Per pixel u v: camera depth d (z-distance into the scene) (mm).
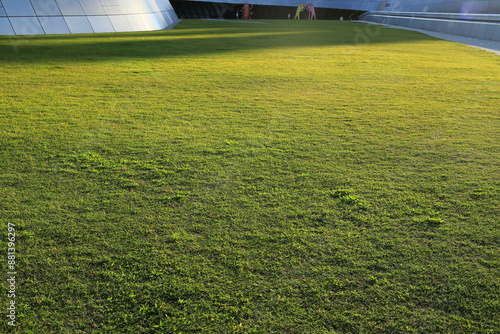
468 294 2076
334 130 4578
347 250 2430
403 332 1857
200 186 3223
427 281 2170
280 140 4242
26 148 3893
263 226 2680
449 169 3555
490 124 4816
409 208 2891
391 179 3355
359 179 3357
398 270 2256
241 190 3162
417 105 5680
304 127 4680
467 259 2340
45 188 3143
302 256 2381
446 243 2484
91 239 2527
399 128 4668
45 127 4504
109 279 2191
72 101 5621
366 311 1979
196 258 2359
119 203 2951
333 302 2035
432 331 1861
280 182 3299
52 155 3750
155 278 2203
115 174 3410
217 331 1869
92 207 2891
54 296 2068
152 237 2557
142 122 4777
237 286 2146
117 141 4145
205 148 4004
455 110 5434
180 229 2645
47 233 2574
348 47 12391
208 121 4863
